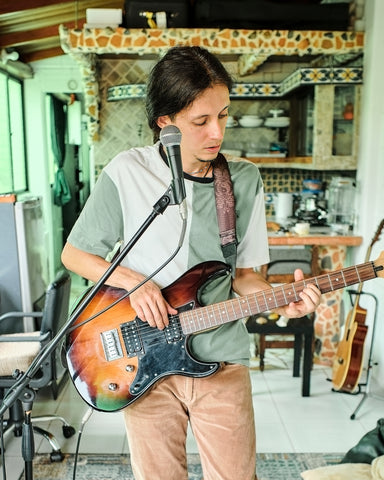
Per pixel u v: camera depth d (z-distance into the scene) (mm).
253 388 3330
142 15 3730
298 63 4949
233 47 3732
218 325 1426
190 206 1428
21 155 6031
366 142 3648
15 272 3180
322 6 3748
